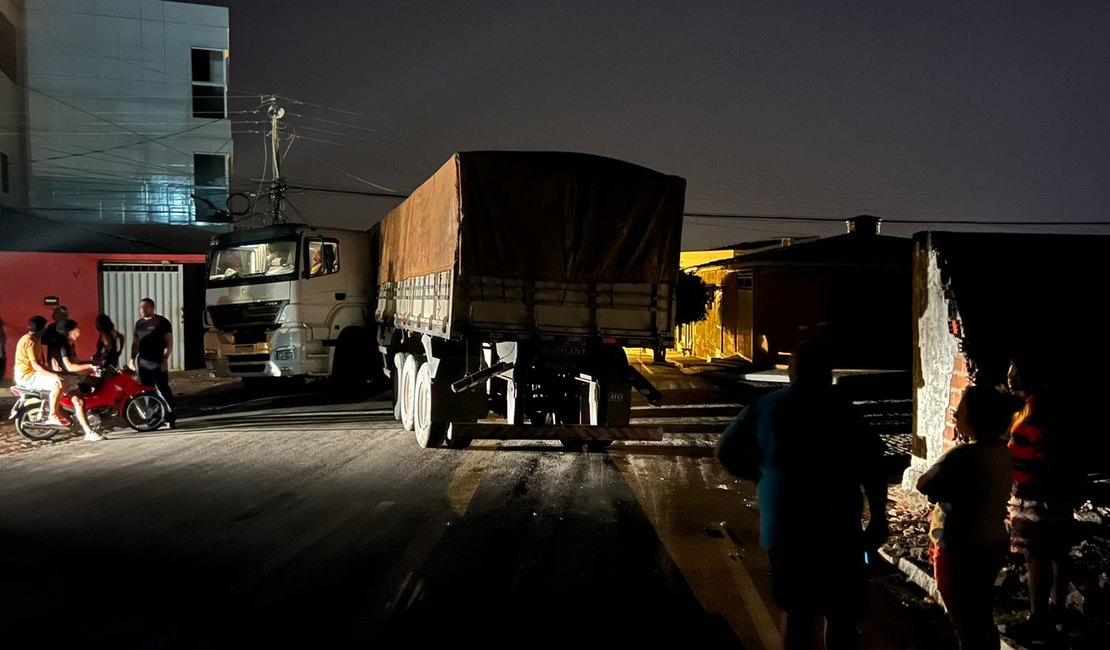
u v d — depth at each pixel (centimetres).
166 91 3022
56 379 1169
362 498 831
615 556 652
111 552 646
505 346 1070
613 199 1023
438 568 614
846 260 2478
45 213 2866
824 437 384
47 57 2889
